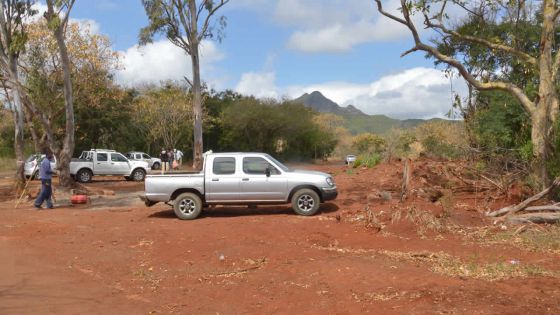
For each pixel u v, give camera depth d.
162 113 46.38
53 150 21.17
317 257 8.59
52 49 27.14
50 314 6.20
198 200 12.97
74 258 9.23
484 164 14.72
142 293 7.12
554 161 12.58
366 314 5.77
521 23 17.00
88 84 31.20
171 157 33.91
